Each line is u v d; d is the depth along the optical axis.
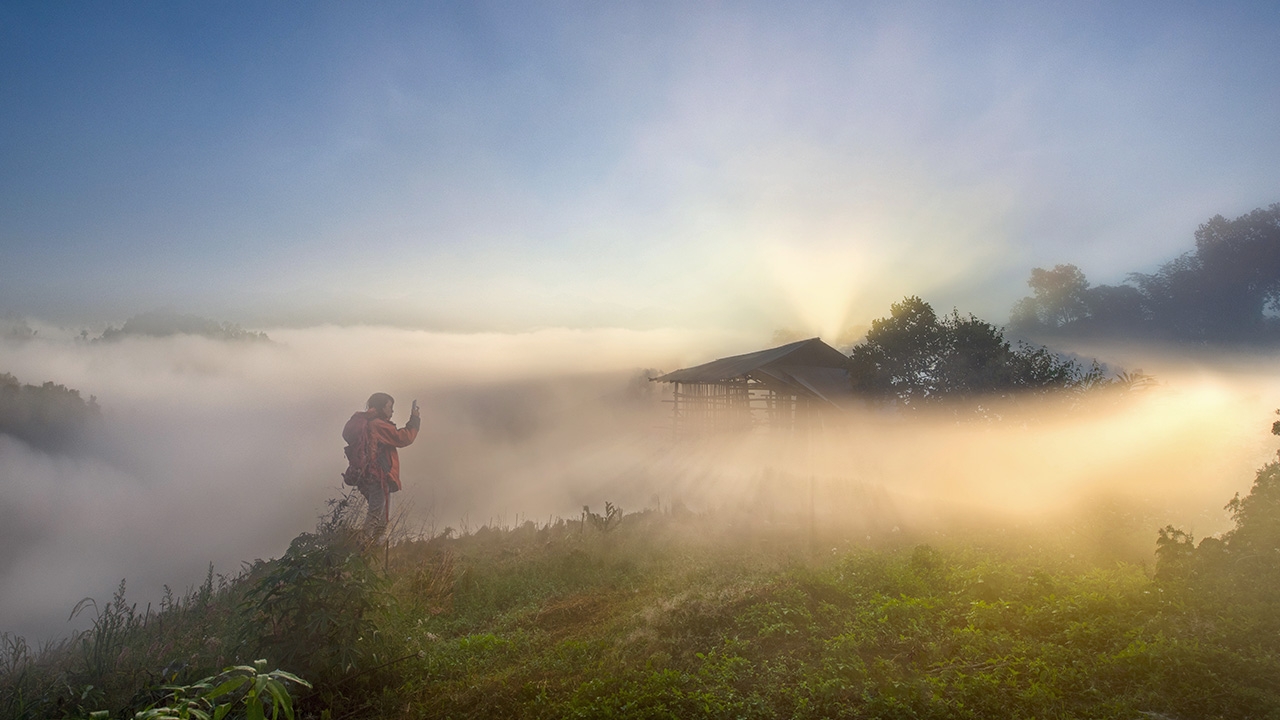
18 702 7.74
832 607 9.48
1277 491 9.60
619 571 13.70
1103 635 7.81
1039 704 6.52
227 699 7.09
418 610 11.16
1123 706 6.32
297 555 8.19
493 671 8.74
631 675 7.88
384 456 15.34
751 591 10.41
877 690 7.03
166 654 9.20
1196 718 6.15
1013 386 19.56
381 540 14.02
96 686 8.05
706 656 8.41
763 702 7.05
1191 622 7.82
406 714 7.61
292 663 7.70
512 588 12.79
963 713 6.43
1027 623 8.34
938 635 8.45
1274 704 6.07
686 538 16.41
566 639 9.80
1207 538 9.52
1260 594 8.13
